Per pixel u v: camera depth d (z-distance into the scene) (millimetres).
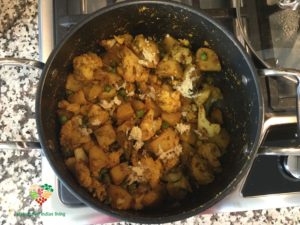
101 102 285
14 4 326
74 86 286
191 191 288
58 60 263
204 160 289
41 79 249
